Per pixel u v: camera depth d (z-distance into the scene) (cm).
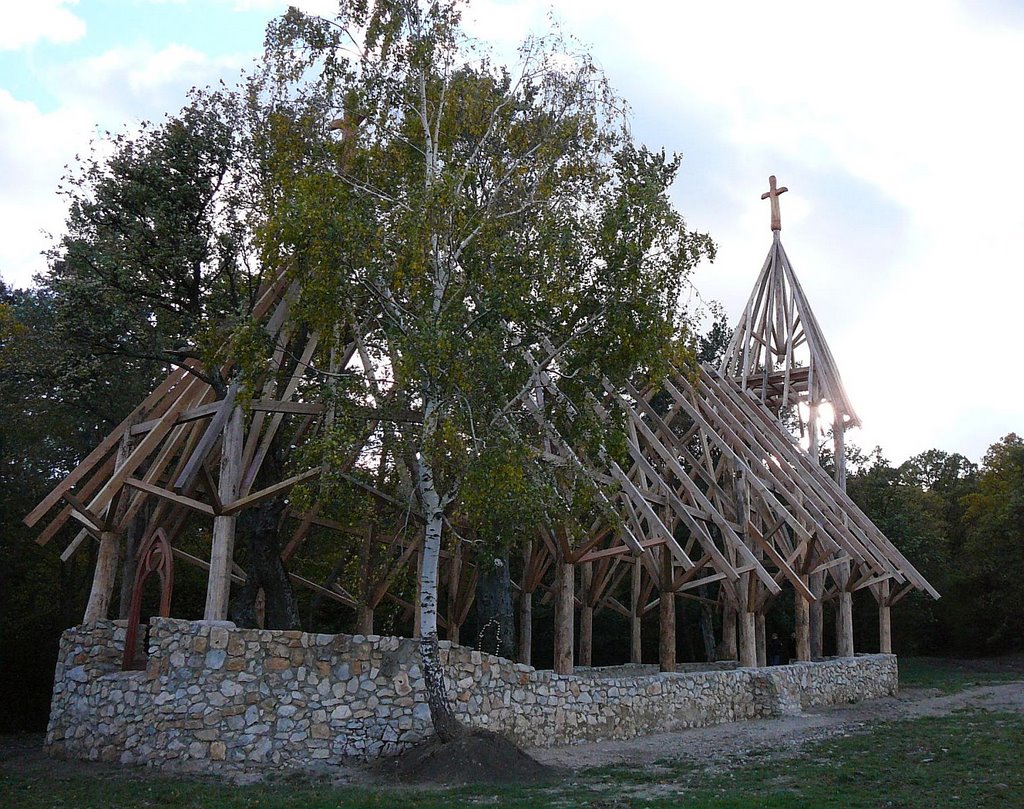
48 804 941
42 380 2048
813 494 2262
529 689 1349
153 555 1326
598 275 1313
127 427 1525
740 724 1670
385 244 1232
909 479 5206
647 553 1825
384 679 1227
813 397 2678
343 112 1475
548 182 1418
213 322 1606
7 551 2186
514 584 2239
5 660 2052
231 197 1811
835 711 1906
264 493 1268
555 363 1406
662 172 1414
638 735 1492
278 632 1212
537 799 938
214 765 1154
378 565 1652
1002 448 4659
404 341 1167
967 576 4147
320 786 1035
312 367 1305
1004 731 1483
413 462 1270
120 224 1808
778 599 3403
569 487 1338
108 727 1254
